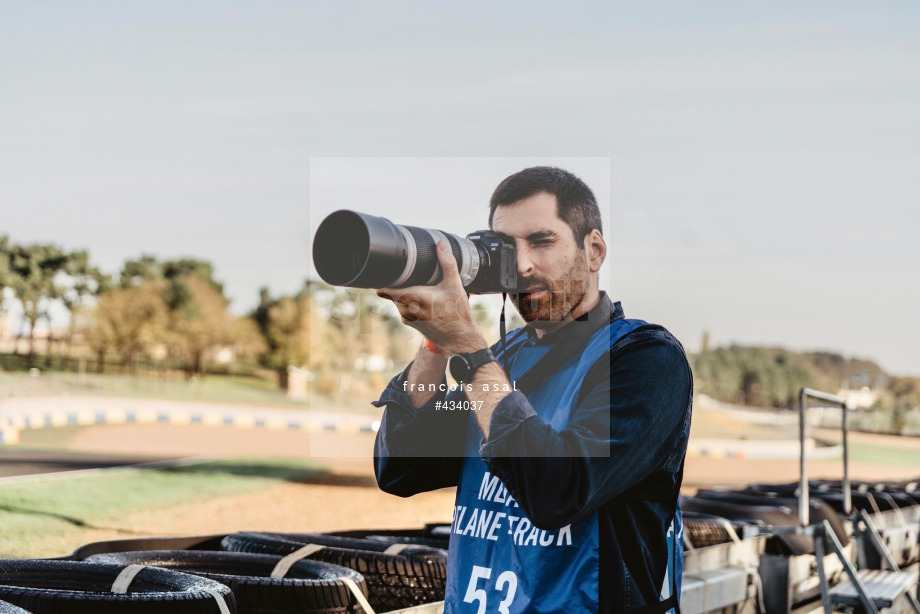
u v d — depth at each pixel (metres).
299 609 6.52
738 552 10.88
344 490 24.00
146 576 6.26
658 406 4.23
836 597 11.70
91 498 19.31
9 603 5.48
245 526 17.56
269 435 48.97
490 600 4.45
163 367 106.81
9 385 70.19
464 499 4.74
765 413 116.56
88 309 107.69
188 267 114.00
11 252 104.25
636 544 4.34
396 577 7.55
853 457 61.16
